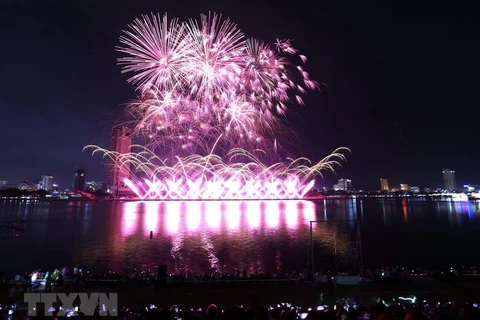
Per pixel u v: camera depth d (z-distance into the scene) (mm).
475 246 61969
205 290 22125
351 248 58938
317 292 21719
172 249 55938
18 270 42156
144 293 21391
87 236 72500
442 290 21891
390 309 7398
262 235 73562
